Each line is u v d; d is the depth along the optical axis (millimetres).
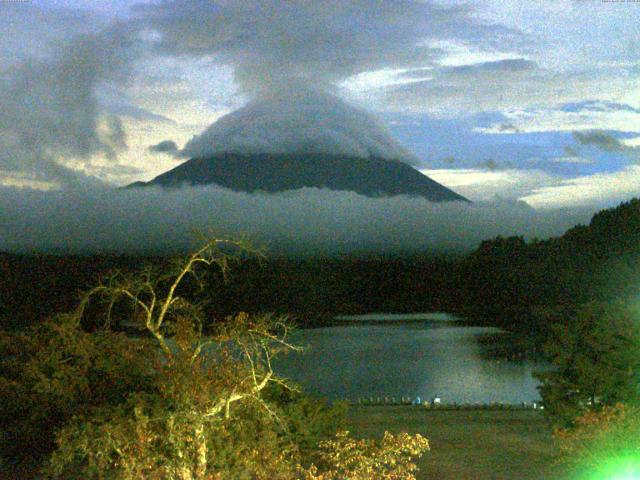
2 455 23453
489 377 71000
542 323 114000
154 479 16281
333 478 17891
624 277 111938
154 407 18031
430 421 35969
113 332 26516
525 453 27438
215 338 18609
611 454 20672
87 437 17297
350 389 64312
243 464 17969
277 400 23031
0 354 25703
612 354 26312
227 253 21812
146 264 22031
